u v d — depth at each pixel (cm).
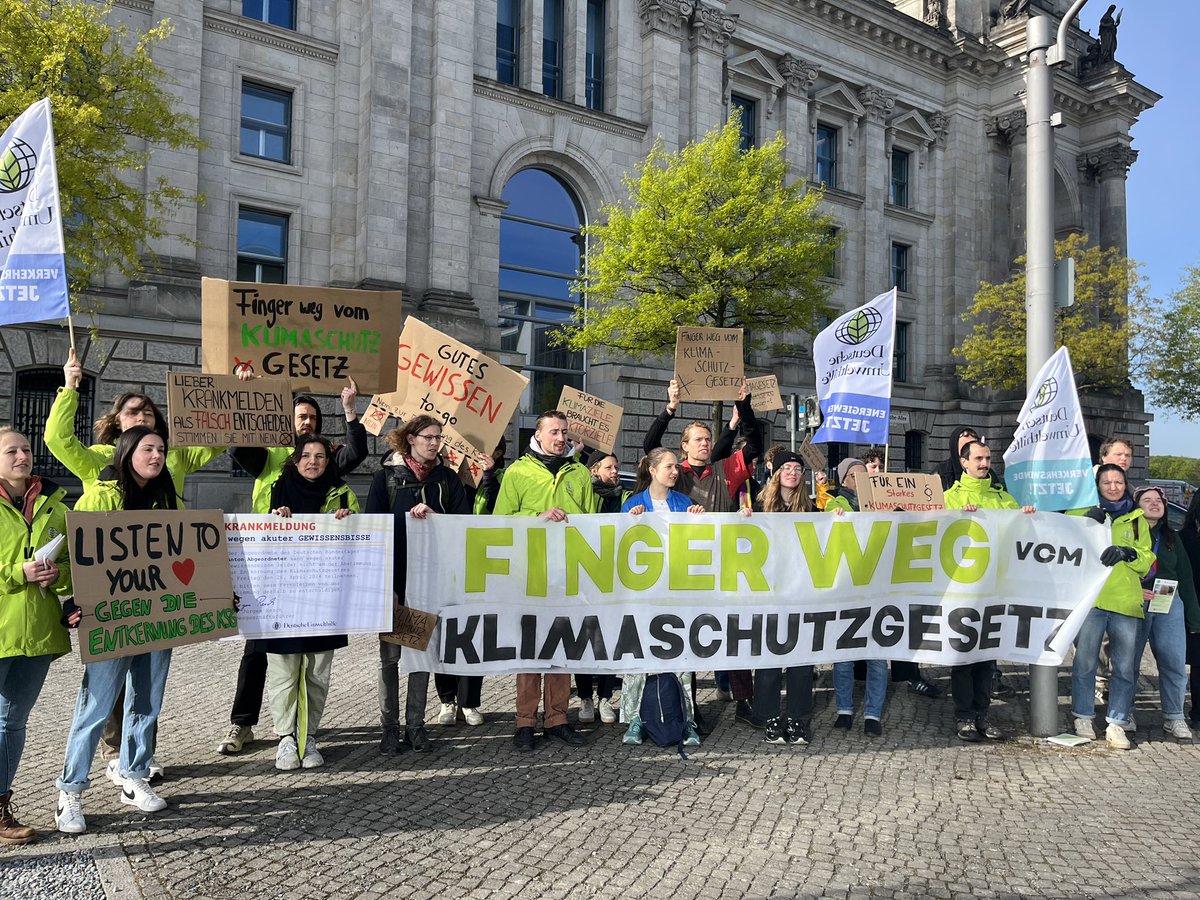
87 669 490
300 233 2200
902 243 3659
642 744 673
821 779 601
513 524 640
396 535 621
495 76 2548
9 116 1345
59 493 493
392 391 659
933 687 852
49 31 1397
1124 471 726
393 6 2238
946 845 494
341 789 563
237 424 577
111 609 484
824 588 683
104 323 1855
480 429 764
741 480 775
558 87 2736
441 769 605
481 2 2528
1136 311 3459
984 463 748
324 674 615
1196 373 3769
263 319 633
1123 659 691
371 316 652
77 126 1357
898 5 4066
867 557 691
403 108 2247
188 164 1989
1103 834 513
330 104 2253
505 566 638
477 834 496
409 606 620
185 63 1995
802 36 3278
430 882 437
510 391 766
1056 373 739
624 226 2233
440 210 2306
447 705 723
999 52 3756
